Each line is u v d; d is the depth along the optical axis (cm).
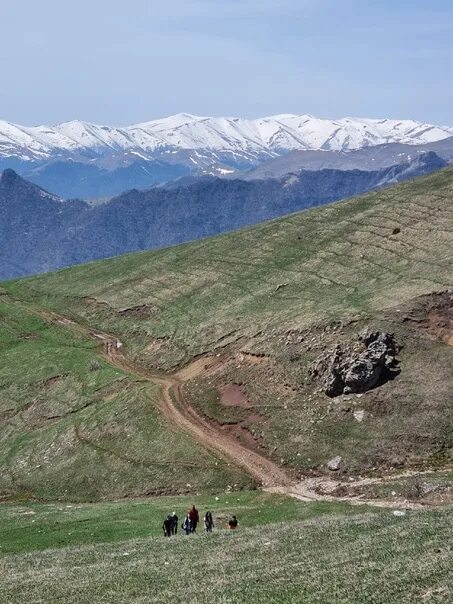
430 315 8975
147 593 3594
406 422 7462
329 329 9306
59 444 9462
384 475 6969
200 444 8344
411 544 3700
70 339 13012
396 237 12156
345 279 11250
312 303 10644
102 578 4053
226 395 9194
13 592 4038
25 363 12325
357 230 13125
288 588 3250
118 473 8412
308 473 7375
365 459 7238
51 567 4688
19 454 9681
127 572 4112
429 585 2969
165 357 11106
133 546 5122
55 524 6800
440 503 6022
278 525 5200
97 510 7262
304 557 3838
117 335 12712
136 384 10331
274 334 9900
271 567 3722
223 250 14625
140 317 12925
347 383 8156
